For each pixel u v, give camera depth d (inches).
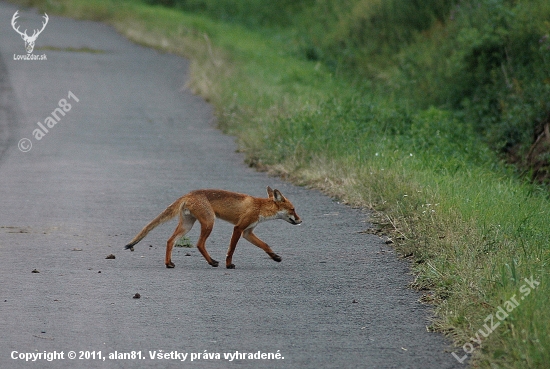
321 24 2719.0
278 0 3319.4
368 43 2305.6
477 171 1043.9
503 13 1764.3
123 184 1025.5
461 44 1835.6
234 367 455.8
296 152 1105.4
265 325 526.3
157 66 2190.0
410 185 877.8
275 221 849.5
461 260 613.6
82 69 2090.3
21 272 640.4
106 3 3287.4
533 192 1015.6
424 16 2229.3
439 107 1708.9
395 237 755.4
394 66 2064.5
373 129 1237.7
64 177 1063.6
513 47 1704.0
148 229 674.2
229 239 787.4
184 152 1258.6
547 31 1608.0
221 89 1708.9
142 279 629.9
